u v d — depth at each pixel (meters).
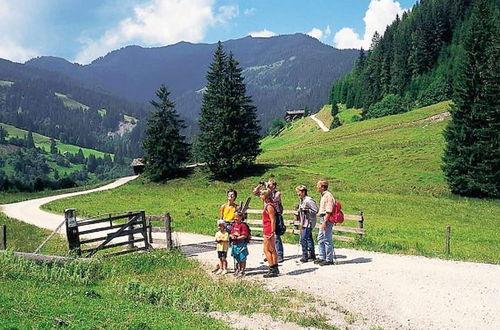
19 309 11.73
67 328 10.69
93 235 30.56
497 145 53.84
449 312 13.16
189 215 40.50
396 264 18.17
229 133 70.81
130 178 107.44
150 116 78.44
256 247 22.38
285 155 93.31
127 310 12.58
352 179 65.19
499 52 57.22
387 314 13.13
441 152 72.12
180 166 79.69
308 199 18.48
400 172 65.12
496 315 12.86
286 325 12.34
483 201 52.12
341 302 14.08
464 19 170.00
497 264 18.42
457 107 57.19
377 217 39.44
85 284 15.97
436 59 167.25
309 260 18.84
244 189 64.25
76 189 87.94
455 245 26.22
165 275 17.42
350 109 189.50
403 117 116.38
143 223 21.56
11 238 30.44
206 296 14.58
